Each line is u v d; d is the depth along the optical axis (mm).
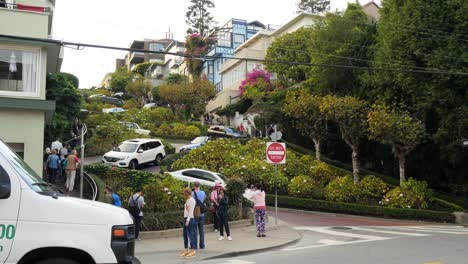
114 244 6469
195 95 66500
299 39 54312
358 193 27531
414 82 27031
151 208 17875
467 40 25359
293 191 28531
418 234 17766
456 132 25609
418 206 25875
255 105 44406
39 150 19500
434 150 29547
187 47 86125
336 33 35531
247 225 20094
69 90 31125
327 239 16422
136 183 21531
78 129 38500
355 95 33406
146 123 55438
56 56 21719
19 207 6172
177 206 18750
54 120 30047
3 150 6637
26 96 19625
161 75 110688
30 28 19672
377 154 34406
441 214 24594
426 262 11258
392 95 29328
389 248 13727
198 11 98688
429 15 26750
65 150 25859
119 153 32312
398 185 30344
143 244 14906
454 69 25047
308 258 12125
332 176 30875
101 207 6660
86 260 6414
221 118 67812
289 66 54062
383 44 30156
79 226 6359
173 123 58688
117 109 58906
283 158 20109
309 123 34656
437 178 30391
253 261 11992
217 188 17406
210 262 12102
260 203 17047
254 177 29094
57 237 6203
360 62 34094
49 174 22562
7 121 19219
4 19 19438
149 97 83438
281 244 15109
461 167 28625
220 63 82188
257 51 68438
